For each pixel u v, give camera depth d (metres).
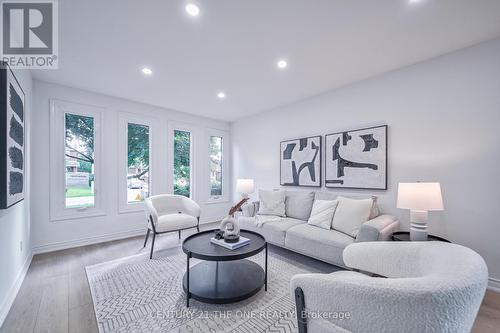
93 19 1.74
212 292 1.81
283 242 2.73
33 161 2.84
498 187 1.99
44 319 1.61
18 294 1.93
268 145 4.29
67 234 3.09
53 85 3.01
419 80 2.44
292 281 0.99
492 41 2.02
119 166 3.58
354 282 0.80
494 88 2.01
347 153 3.04
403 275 1.18
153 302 1.82
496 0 1.54
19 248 2.12
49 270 2.39
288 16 1.71
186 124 4.47
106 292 1.96
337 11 1.66
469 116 2.13
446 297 0.67
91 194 3.32
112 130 3.52
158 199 3.43
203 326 1.54
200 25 1.82
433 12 1.67
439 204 1.84
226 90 3.28
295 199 3.32
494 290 1.96
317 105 3.47
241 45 2.12
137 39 2.02
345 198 2.69
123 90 3.28
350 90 3.05
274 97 3.57
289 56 2.31
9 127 1.58
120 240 3.45
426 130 2.39
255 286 1.91
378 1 1.56
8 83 1.55
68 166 3.14
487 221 2.03
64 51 2.21
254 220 3.13
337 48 2.17
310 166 3.52
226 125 5.14
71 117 3.18
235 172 5.04
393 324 0.72
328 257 2.30
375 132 2.76
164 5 1.60
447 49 2.19
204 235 2.35
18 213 2.08
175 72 2.69
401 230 2.55
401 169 2.57
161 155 4.09
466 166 2.14
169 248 3.10
